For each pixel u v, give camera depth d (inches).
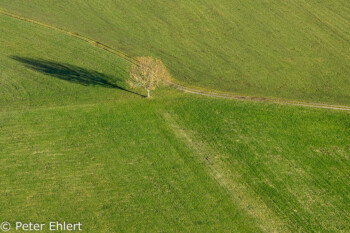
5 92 2556.6
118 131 2258.9
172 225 1738.4
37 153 2087.8
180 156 2107.5
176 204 1835.6
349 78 2869.1
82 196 1859.0
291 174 2034.9
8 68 2790.4
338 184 1995.6
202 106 2490.2
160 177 1977.1
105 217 1764.3
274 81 2817.4
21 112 2375.7
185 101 2532.0
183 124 2336.4
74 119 2333.9
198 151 2145.7
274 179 2001.7
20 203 1811.0
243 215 1800.0
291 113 2452.0
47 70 2792.8
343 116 2439.7
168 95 2588.6
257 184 1967.3
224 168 2047.2
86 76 2746.1
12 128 2247.8
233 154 2138.3
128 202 1838.1
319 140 2255.2
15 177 1942.7
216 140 2226.9
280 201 1884.8
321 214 1834.4
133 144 2172.7
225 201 1863.9
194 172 2012.8
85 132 2241.6
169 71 2864.2
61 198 1845.5
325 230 1760.6
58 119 2329.0
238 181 1978.3
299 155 2153.1
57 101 2493.8
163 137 2231.8
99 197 1857.8
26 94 2549.2
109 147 2145.7
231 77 2839.6
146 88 2508.6
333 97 2657.5
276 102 2566.4
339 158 2143.2
